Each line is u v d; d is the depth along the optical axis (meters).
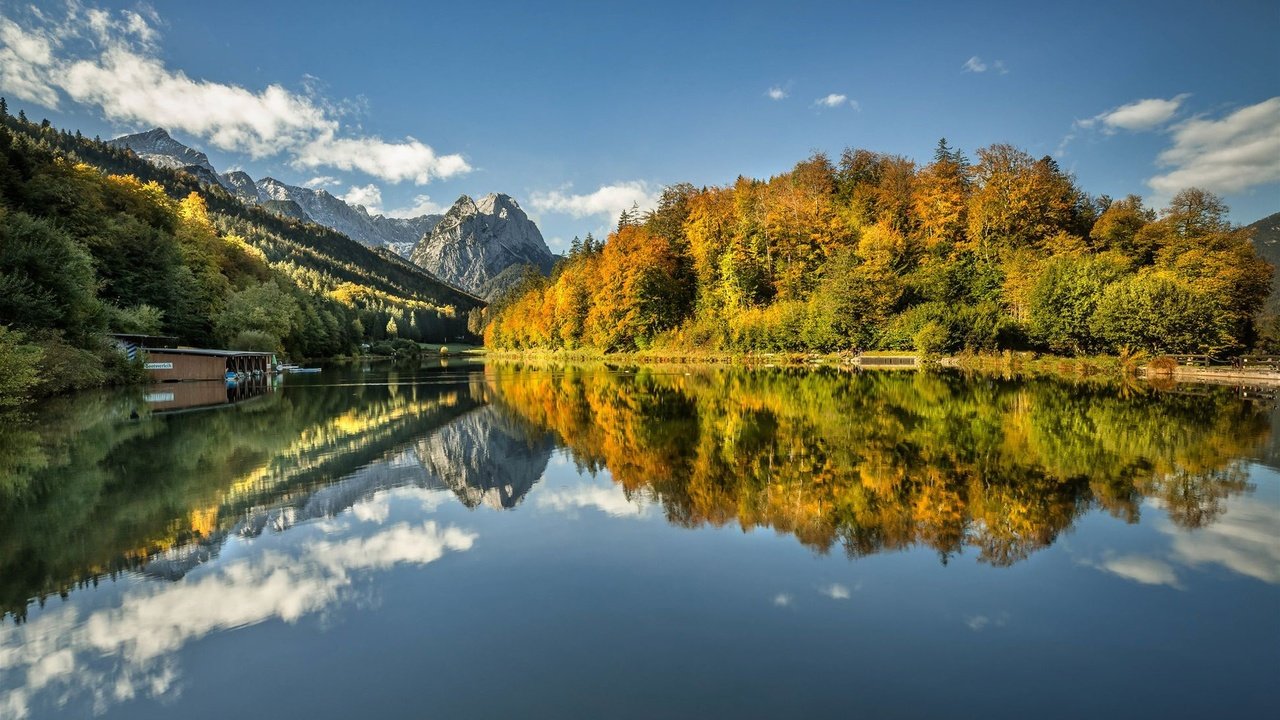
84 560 8.34
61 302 35.47
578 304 87.06
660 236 78.19
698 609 6.70
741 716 4.78
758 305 65.94
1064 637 6.08
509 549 8.64
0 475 13.62
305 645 5.97
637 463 14.47
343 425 21.91
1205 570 7.73
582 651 5.80
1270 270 49.03
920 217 62.66
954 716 4.81
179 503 11.22
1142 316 41.75
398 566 8.05
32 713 4.93
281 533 9.45
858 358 54.00
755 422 20.47
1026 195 57.19
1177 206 53.31
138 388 37.34
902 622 6.39
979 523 9.62
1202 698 5.08
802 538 9.00
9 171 52.09
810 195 67.94
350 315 126.00
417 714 4.82
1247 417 20.47
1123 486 11.79
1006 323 50.38
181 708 4.99
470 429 20.58
